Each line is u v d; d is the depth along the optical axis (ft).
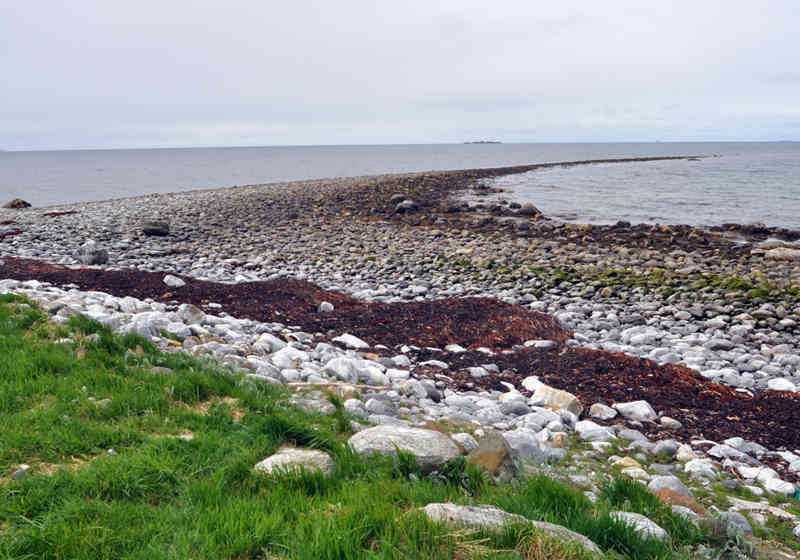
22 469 12.69
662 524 13.43
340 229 94.22
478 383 29.17
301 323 36.99
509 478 15.30
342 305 42.22
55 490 11.78
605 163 374.63
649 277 60.54
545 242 85.10
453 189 168.04
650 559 11.03
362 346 33.35
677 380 29.58
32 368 18.19
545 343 34.94
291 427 16.15
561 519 12.27
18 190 198.80
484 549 9.77
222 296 40.29
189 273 55.31
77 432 14.60
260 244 78.13
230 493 12.64
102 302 32.83
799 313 47.67
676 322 45.80
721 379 31.73
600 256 73.87
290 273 59.41
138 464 12.94
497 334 36.83
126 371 19.54
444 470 14.99
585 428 23.31
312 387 23.75
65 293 34.06
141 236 78.74
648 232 94.63
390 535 10.18
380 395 24.43
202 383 19.47
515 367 31.76
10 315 23.13
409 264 67.36
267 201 123.03
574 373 30.22
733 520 15.16
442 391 27.68
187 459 13.93
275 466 13.53
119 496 12.13
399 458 14.84
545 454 18.97
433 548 9.70
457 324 38.01
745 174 254.47
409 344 34.78
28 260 49.75
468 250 76.33
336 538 9.84
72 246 68.08
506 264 68.18
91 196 179.83
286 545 10.07
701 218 116.78
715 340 39.81
